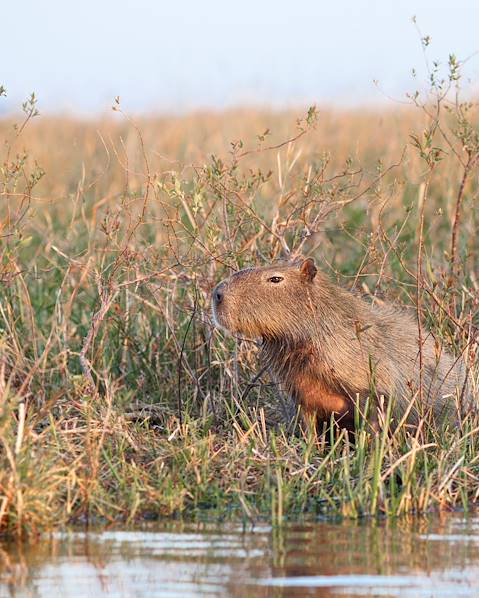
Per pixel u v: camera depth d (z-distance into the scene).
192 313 14.03
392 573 8.64
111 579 8.51
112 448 11.96
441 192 19.72
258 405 13.46
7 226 16.70
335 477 11.48
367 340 12.52
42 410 11.55
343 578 8.52
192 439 12.10
